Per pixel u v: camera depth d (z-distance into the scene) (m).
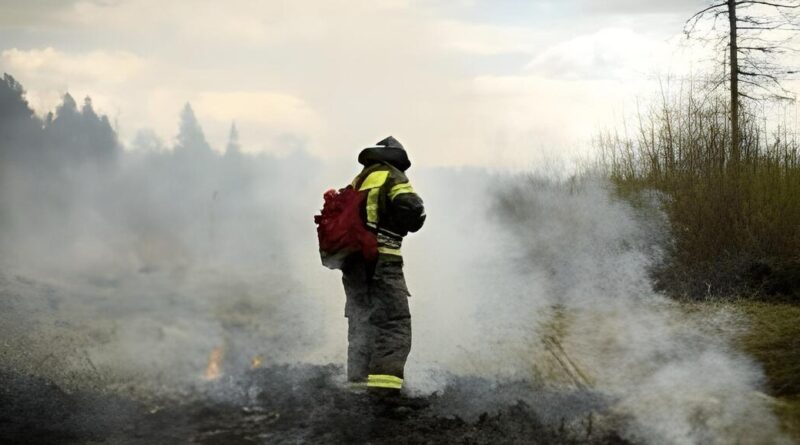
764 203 9.84
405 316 5.54
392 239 5.63
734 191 10.13
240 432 4.86
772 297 8.40
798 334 6.80
